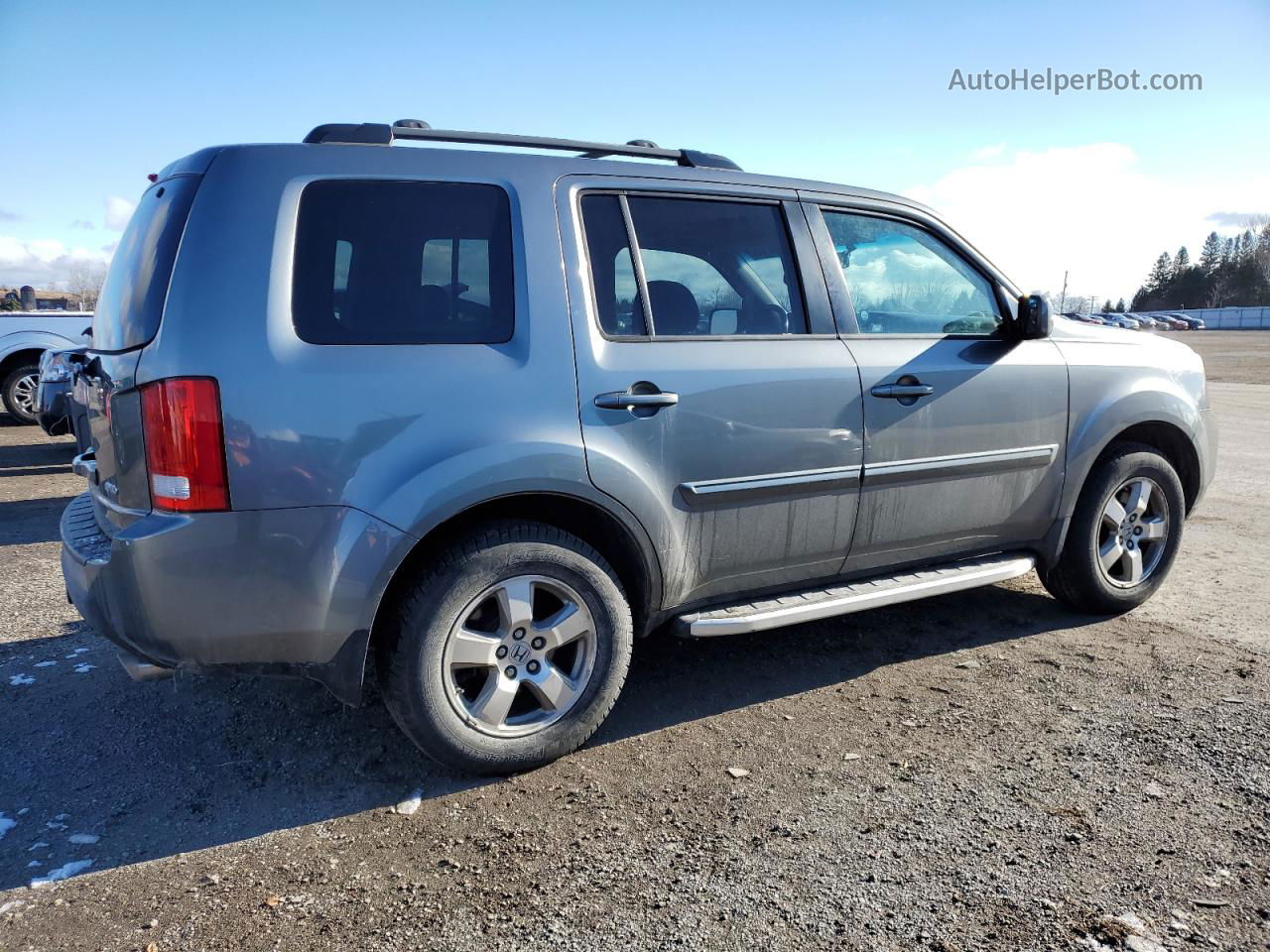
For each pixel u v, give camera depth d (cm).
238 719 338
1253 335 6134
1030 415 387
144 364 253
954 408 366
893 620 436
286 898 232
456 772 292
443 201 289
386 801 279
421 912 226
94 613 264
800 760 300
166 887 238
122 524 265
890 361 354
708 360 317
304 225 270
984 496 381
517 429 279
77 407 336
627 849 251
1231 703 337
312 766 302
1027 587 486
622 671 307
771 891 231
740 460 320
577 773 294
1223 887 230
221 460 249
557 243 301
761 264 342
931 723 325
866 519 354
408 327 277
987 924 217
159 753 312
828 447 338
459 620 277
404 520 262
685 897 229
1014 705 338
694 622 320
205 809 276
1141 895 227
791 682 364
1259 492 756
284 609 258
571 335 295
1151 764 292
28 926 222
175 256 260
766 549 334
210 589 252
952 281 388
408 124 311
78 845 257
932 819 262
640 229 320
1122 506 427
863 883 234
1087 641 404
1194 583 491
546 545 288
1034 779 284
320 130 291
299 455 255
